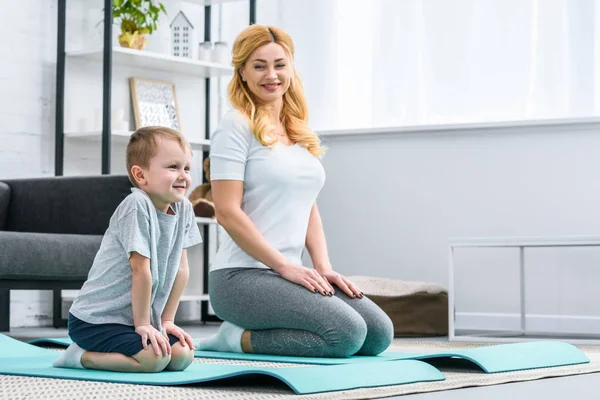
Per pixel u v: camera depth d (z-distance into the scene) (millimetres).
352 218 5770
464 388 2275
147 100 5766
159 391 2121
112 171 5727
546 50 5227
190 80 6113
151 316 2516
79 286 4090
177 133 2502
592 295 5051
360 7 5781
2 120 5227
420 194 5578
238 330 3111
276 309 2984
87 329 2508
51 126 5438
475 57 5418
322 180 3195
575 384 2385
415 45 5582
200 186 5816
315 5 5898
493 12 5363
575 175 5152
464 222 5441
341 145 5816
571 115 5160
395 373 2340
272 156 3117
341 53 5840
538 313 5188
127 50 5320
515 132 5312
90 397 2006
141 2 5461
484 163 5395
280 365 2744
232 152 3082
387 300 4863
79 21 5586
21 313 5336
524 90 5281
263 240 3018
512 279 5277
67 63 5477
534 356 2820
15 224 4477
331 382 2168
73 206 4355
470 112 5426
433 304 4938
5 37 5254
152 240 2443
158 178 2447
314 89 5891
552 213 5207
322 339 2930
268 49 3133
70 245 4004
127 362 2447
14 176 5258
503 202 5340
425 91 5555
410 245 5594
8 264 3785
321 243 3271
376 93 5680
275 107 3213
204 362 2842
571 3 5160
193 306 6121
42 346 3650
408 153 5621
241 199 3104
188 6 6141
